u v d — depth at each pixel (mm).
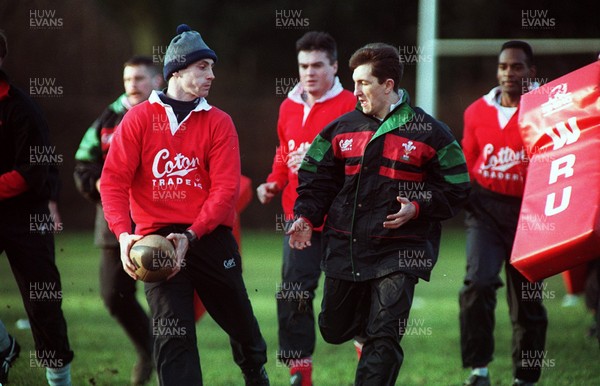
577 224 17812
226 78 92688
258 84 92500
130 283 24969
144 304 37781
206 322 36281
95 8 83500
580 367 26312
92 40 78750
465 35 78375
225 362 27516
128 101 25047
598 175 18125
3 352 20344
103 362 27203
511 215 24109
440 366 27016
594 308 30766
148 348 25031
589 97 19000
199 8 96000
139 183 18859
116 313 25031
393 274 18656
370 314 18734
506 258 24203
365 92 18969
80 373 25641
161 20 98688
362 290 19453
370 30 91188
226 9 95062
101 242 24828
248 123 80875
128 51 81188
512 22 77875
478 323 23531
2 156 20734
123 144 18562
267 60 94188
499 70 24656
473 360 23641
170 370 17844
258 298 41344
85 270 48719
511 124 24109
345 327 19938
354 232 19031
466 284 23781
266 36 94125
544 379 24812
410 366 27094
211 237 18781
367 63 18891
